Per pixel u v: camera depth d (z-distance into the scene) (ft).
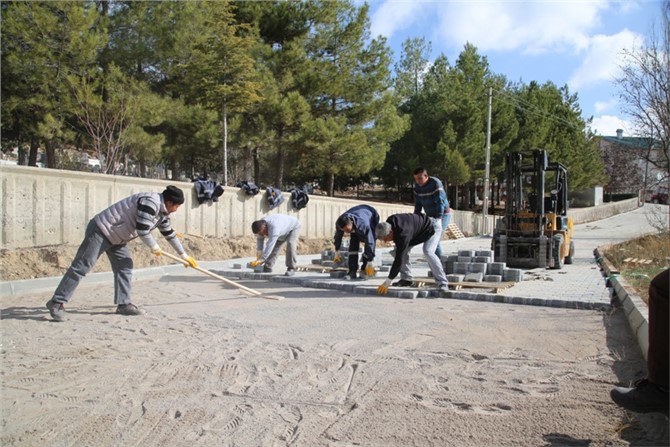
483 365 16.47
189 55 65.87
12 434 11.58
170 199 22.95
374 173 125.39
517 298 27.55
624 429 11.75
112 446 11.10
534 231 45.88
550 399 13.56
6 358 16.79
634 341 19.35
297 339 19.45
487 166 105.50
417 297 29.22
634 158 74.49
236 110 66.95
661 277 10.55
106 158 57.47
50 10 55.06
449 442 11.23
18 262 32.40
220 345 18.54
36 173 36.78
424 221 29.55
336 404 13.34
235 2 76.02
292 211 64.39
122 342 18.78
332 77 78.33
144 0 63.10
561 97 159.02
